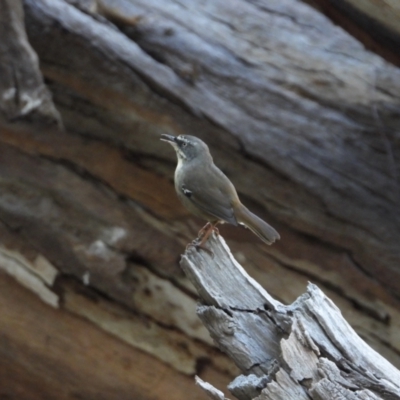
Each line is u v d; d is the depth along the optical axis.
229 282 6.34
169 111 12.12
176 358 11.83
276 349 6.09
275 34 13.45
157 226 11.95
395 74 13.11
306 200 12.16
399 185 12.41
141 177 11.98
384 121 12.71
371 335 12.16
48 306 11.77
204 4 13.60
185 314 11.73
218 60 12.78
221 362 11.76
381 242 12.11
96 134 11.99
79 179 11.84
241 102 12.51
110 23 12.79
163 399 11.91
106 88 12.04
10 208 11.55
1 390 12.31
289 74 12.98
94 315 11.76
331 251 12.16
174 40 12.84
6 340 11.91
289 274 12.09
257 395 5.85
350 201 12.22
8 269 11.71
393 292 12.09
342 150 12.47
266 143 12.23
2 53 11.47
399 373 5.93
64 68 12.11
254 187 12.20
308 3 11.24
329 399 5.57
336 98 12.84
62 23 12.02
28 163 11.74
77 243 11.59
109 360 11.89
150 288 11.77
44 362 11.98
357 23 11.02
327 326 6.00
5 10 11.30
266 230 8.29
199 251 6.45
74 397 12.14
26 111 11.62
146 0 13.28
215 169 8.58
